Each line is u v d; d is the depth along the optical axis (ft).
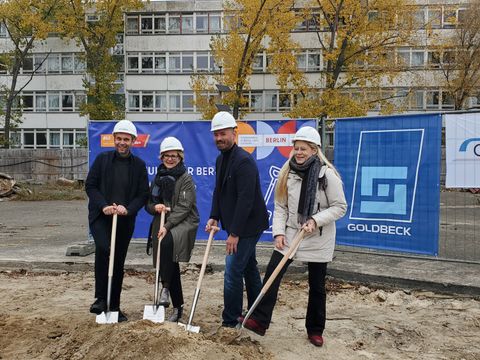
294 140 14.23
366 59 88.63
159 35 130.41
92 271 24.17
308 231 13.53
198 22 129.90
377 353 14.10
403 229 22.29
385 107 91.56
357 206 23.43
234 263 14.57
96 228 15.88
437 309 18.20
